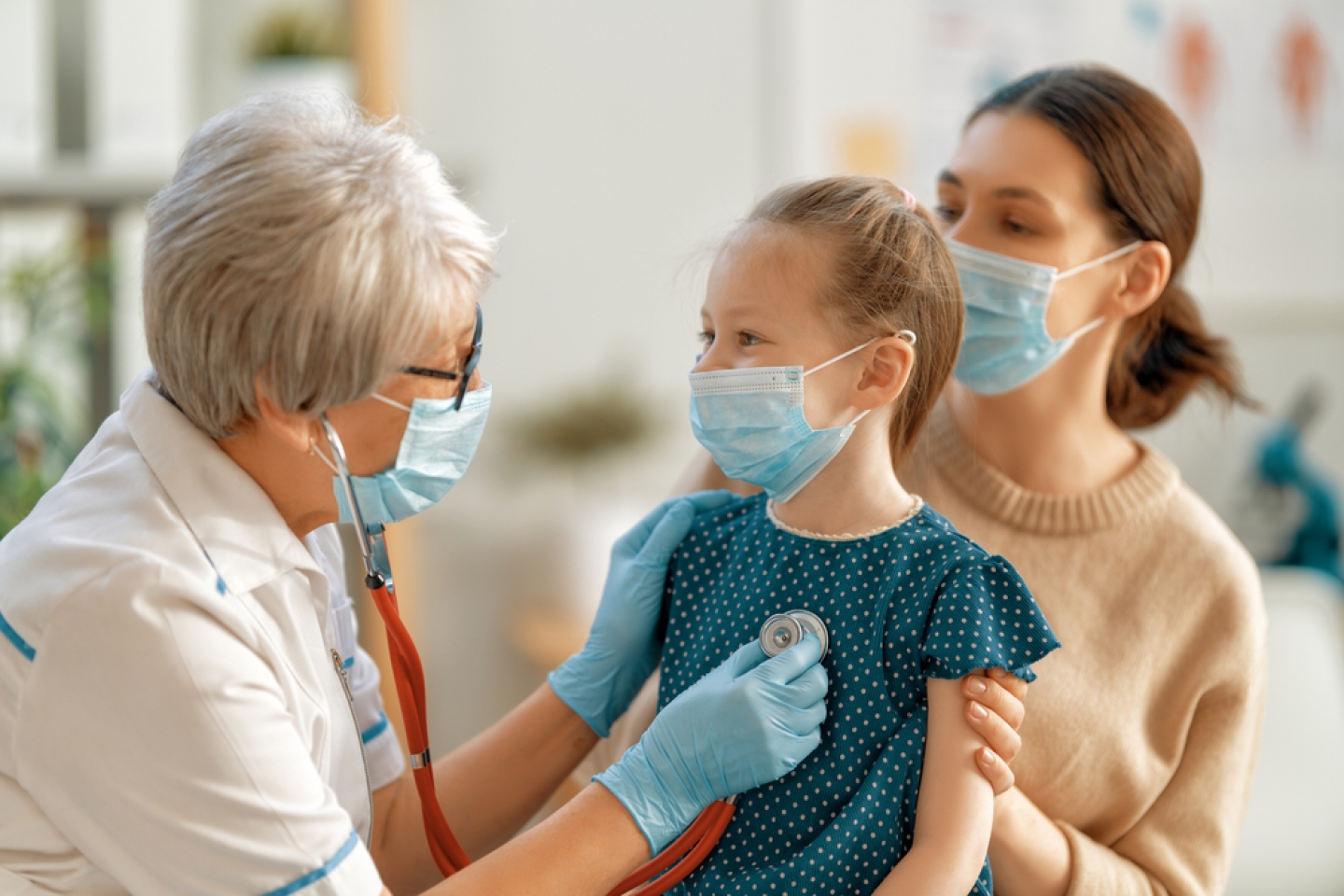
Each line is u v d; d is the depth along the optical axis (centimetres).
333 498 97
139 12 262
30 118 258
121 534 86
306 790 85
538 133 295
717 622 101
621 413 295
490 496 298
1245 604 115
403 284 84
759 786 93
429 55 288
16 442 220
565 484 302
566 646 271
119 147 262
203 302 84
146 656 81
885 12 304
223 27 267
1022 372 118
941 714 91
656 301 303
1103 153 114
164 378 90
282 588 93
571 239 298
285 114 88
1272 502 323
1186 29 318
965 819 88
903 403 101
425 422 90
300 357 83
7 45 256
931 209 130
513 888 89
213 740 81
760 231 97
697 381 96
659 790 92
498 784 111
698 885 94
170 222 85
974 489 121
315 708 94
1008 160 116
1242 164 325
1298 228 330
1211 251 326
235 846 82
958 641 89
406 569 282
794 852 92
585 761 136
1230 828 115
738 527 107
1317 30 325
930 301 98
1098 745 112
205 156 86
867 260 95
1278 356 333
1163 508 118
